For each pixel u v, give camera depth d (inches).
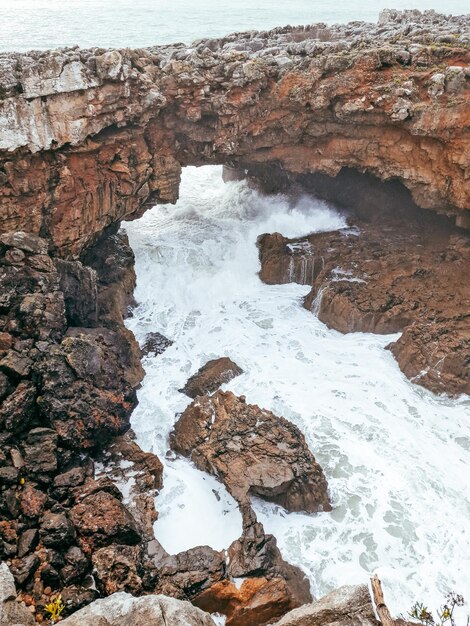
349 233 1246.3
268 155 1146.0
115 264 1091.9
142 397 913.5
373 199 1289.4
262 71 1027.3
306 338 1045.8
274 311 1115.9
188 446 807.7
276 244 1207.6
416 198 1124.5
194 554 652.7
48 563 585.3
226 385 933.2
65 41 1990.7
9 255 838.5
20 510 627.5
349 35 1286.9
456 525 717.3
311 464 757.3
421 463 800.9
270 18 2748.5
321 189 1338.6
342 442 829.8
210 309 1132.5
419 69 999.0
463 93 962.7
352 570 665.6
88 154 962.7
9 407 696.4
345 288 1075.9
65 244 963.3
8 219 882.8
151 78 993.5
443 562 673.6
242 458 753.0
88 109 904.3
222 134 1079.0
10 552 581.6
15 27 2192.4
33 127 857.5
